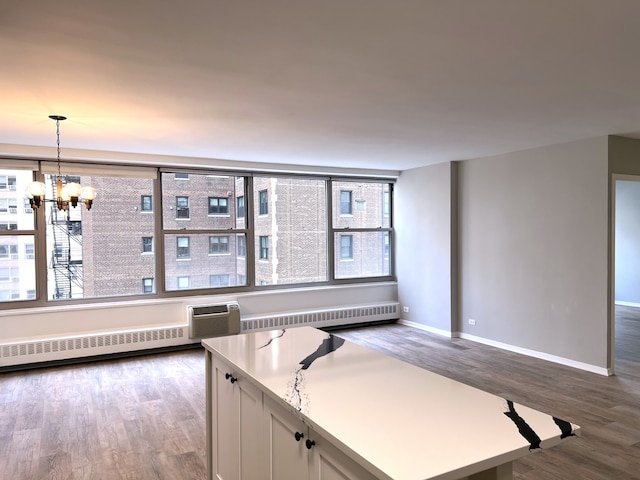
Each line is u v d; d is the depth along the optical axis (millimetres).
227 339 2805
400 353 5625
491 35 2184
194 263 6199
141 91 2998
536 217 5375
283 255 6820
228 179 6406
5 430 3539
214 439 2672
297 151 5398
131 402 4113
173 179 6031
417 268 7043
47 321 5285
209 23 2023
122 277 5785
